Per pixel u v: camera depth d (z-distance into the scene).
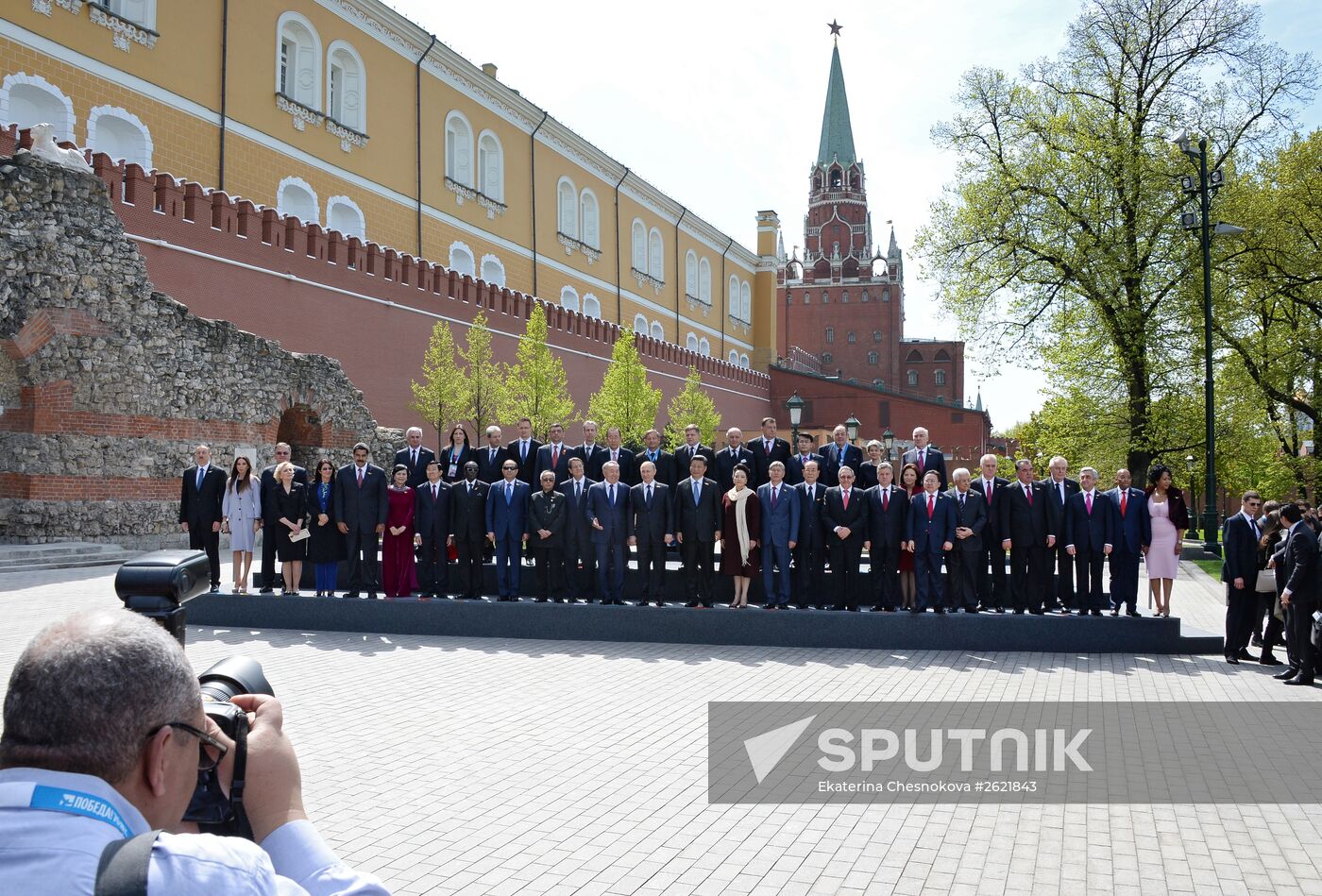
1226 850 5.34
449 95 40.06
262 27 30.33
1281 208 29.11
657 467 15.14
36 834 1.29
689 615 12.33
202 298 22.80
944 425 67.12
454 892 4.68
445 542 13.47
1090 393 29.11
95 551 18.52
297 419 24.72
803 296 110.38
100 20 24.80
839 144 113.50
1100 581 12.52
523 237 45.59
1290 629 10.16
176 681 1.51
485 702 8.73
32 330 18.23
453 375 29.67
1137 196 27.36
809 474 13.23
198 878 1.29
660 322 60.56
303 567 15.19
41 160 18.53
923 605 12.43
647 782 6.46
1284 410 34.19
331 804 5.94
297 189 32.03
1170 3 28.09
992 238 29.19
